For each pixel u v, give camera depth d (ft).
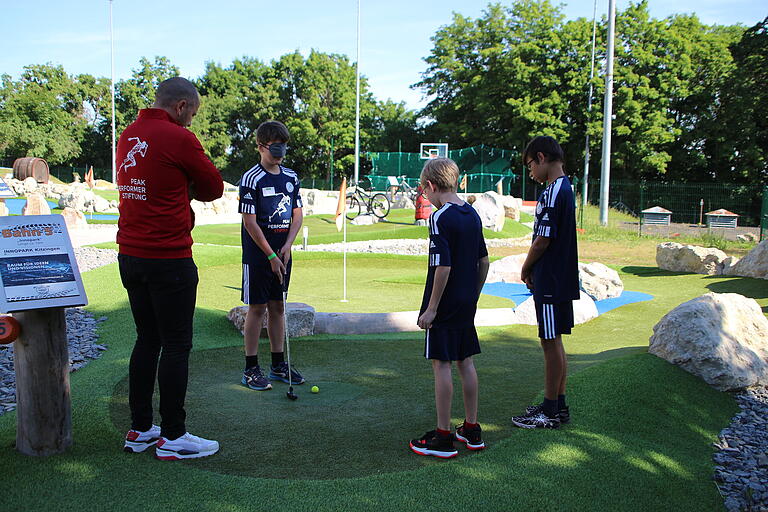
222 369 14.55
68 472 8.66
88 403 11.39
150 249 9.05
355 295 25.50
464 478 8.79
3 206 47.01
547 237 10.59
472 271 9.92
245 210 12.76
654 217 75.66
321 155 149.18
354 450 9.77
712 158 108.68
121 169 9.25
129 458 9.18
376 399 12.49
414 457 9.52
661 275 34.53
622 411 11.71
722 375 13.96
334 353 16.21
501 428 10.83
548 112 107.14
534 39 114.62
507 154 104.94
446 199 9.96
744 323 15.49
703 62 107.14
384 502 8.05
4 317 8.71
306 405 12.04
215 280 28.43
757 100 97.71
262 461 9.28
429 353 9.70
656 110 103.60
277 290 13.50
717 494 9.29
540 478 8.90
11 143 148.05
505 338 18.63
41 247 9.09
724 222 76.07
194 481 8.47
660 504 8.71
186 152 9.08
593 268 27.37
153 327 9.62
